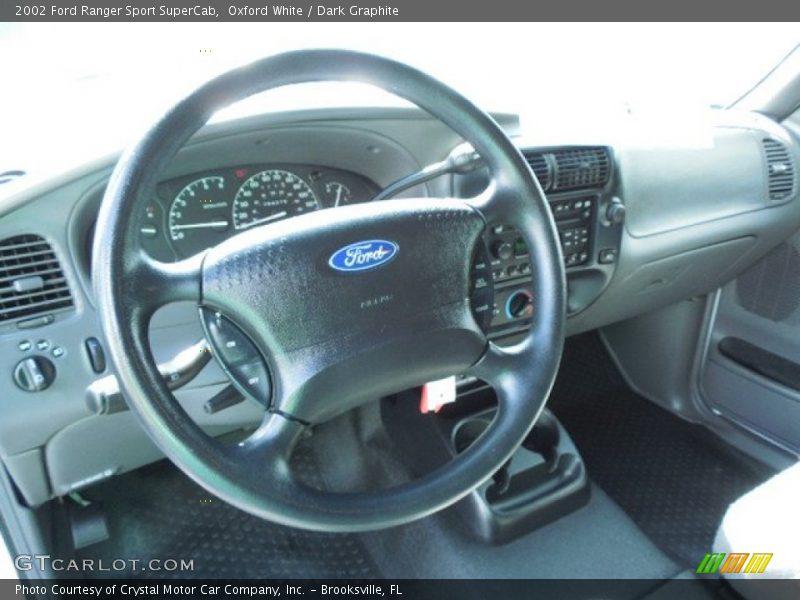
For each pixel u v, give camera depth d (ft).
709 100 5.02
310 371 2.22
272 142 3.21
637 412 5.87
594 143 3.89
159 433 1.95
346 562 4.32
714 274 4.98
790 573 2.91
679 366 5.67
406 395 4.54
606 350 6.38
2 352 2.85
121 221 1.92
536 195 2.57
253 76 2.07
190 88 2.01
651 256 4.36
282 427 2.22
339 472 4.83
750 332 5.16
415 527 4.44
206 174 3.27
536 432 4.70
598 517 4.49
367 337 2.27
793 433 4.93
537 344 2.61
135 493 4.40
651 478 5.08
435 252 2.36
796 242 4.79
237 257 2.10
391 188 2.82
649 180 4.13
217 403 2.52
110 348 1.91
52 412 2.98
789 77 4.88
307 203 3.61
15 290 2.81
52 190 2.72
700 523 4.66
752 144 4.61
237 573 4.19
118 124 3.19
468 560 4.19
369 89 3.39
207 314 2.16
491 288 2.62
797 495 3.05
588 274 4.22
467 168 2.80
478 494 4.21
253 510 2.11
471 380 4.40
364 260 2.23
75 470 3.36
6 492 3.26
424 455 4.55
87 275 2.94
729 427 5.41
